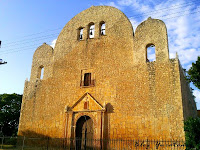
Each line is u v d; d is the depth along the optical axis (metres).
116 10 26.22
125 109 21.48
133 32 24.36
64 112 24.42
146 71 21.88
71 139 21.66
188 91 24.50
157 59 21.80
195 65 16.22
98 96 23.31
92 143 21.80
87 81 24.84
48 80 27.36
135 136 20.12
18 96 41.88
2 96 41.44
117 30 25.19
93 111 22.80
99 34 26.30
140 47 23.12
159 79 20.97
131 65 22.88
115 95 22.50
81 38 27.75
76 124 23.45
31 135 25.67
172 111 19.38
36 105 26.92
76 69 25.86
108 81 23.39
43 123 25.44
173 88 20.03
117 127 21.20
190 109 24.59
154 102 20.42
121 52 23.95
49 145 23.97
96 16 27.25
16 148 24.34
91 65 25.08
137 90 21.61
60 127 24.09
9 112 39.78
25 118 27.03
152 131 19.58
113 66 23.78
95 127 22.06
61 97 25.50
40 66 29.05
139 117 20.58
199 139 13.55
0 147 25.03
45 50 29.55
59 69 27.09
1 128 38.59
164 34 22.28
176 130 18.64
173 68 20.67
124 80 22.64
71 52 27.08
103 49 25.11
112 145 20.80
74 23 28.47
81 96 24.06
